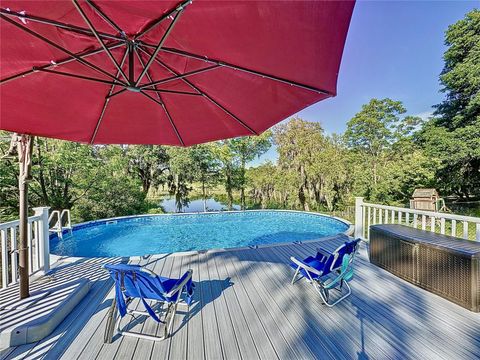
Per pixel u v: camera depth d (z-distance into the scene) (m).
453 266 2.61
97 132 2.47
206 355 1.89
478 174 13.37
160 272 3.64
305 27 1.24
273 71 1.62
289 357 1.85
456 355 1.86
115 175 12.81
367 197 15.34
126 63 1.81
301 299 2.75
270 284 3.16
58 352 1.93
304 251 4.59
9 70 1.57
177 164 13.77
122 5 1.21
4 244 3.07
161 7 1.22
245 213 11.54
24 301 2.48
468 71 12.12
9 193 9.66
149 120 2.41
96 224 9.08
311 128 15.70
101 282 3.26
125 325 2.30
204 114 2.34
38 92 1.80
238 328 2.22
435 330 2.16
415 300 2.69
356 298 2.75
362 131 17.28
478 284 2.44
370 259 3.85
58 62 1.60
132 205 12.87
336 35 1.26
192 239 8.36
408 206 14.46
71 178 11.16
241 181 15.48
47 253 3.65
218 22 1.30
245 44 1.43
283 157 15.65
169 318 2.38
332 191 15.15
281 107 2.05
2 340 1.96
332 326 2.24
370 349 1.93
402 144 16.25
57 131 2.31
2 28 1.29
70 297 2.59
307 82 1.64
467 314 2.41
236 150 15.37
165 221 10.62
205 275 3.48
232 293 2.91
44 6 1.20
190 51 1.58
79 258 4.29
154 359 1.85
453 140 12.51
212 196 15.91
